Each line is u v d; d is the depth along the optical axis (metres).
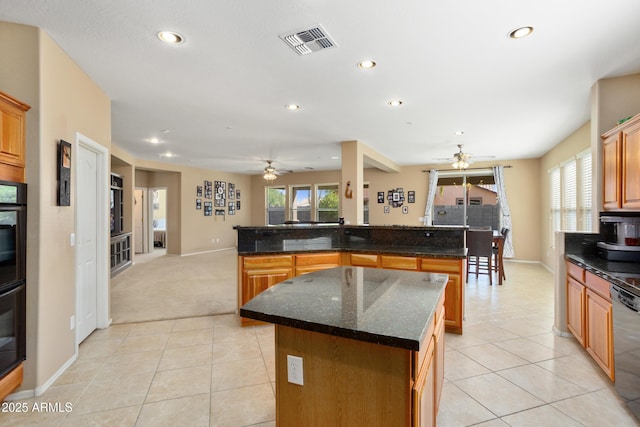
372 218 9.20
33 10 2.01
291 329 1.33
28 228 2.16
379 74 2.97
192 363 2.61
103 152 3.33
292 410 1.33
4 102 1.96
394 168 8.33
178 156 7.44
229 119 4.41
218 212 10.14
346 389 1.23
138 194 9.58
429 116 4.24
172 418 1.92
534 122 4.55
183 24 2.17
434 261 3.29
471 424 1.85
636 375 1.87
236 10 2.02
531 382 2.30
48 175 2.29
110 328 3.38
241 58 2.66
